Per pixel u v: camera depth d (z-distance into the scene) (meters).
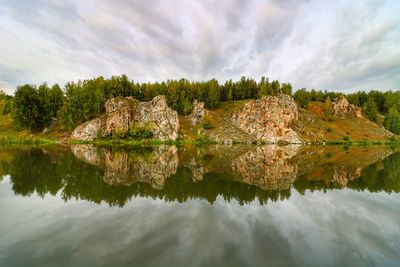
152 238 14.28
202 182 30.86
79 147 81.12
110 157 55.78
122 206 20.36
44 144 87.88
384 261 12.45
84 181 29.72
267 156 63.66
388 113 154.88
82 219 17.22
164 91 143.12
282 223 17.45
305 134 127.94
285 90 167.88
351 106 164.12
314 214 19.64
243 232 15.62
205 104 149.50
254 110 134.25
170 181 31.20
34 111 105.25
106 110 113.06
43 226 15.88
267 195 25.03
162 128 112.00
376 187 29.70
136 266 11.21
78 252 12.46
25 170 35.88
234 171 39.53
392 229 16.86
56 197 22.70
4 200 21.56
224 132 125.62
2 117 126.56
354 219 18.70
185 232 15.30
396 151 87.25
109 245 13.26
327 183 31.53
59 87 119.88
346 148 98.75
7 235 14.45
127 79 135.88
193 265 11.42
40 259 11.76
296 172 39.34
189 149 84.62
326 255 12.92
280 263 11.93
